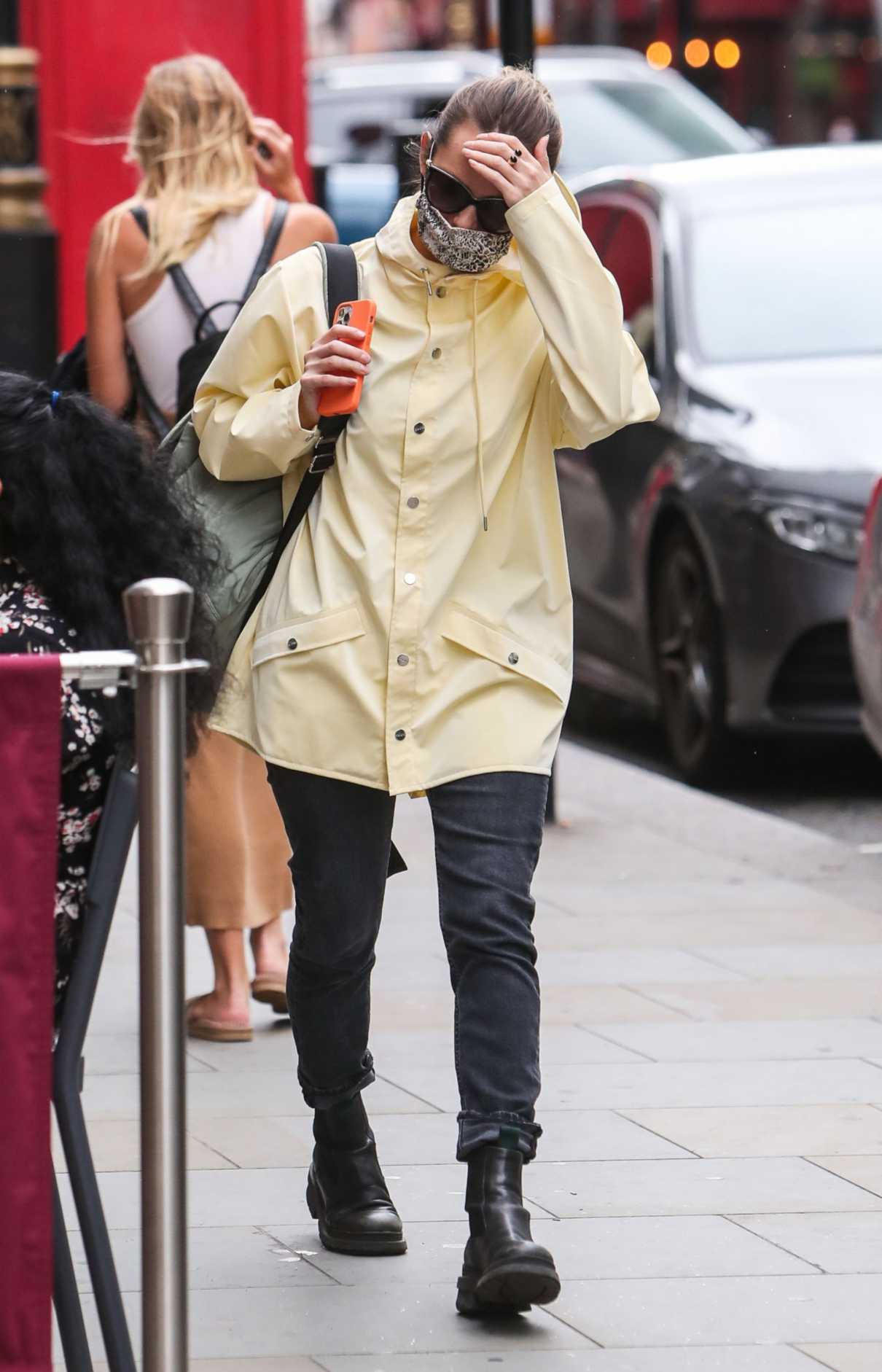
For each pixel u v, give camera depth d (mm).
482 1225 10039
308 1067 10945
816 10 85375
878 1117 13203
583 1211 11641
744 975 16500
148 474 8938
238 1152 12578
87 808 8531
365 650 10219
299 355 10461
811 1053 14516
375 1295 10562
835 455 23547
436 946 17234
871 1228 11422
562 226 9984
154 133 15117
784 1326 10180
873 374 24938
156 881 7680
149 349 15047
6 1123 7746
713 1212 11633
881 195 27500
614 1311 10359
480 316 10344
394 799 10602
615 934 17719
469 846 10250
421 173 10359
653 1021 15242
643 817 22484
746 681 23469
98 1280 8312
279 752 10312
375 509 10289
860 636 20781
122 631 8703
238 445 10391
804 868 20500
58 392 8930
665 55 80062
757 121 81312
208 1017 14805
